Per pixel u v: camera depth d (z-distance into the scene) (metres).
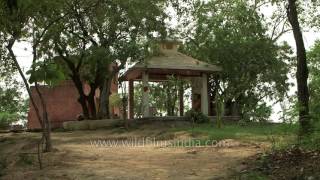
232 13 31.50
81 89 30.50
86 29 27.03
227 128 21.47
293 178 8.79
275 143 12.26
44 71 10.32
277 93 31.36
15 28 13.57
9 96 34.31
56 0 14.43
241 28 31.36
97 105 35.59
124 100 27.94
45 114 14.55
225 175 9.84
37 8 13.44
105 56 26.48
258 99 31.55
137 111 34.69
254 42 30.69
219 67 30.33
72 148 15.88
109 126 26.89
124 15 26.50
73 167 11.45
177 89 32.38
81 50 27.78
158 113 33.31
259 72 31.14
